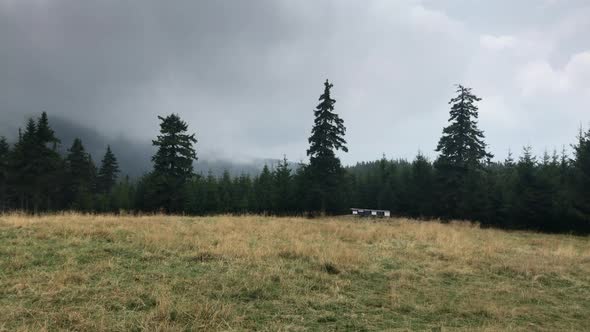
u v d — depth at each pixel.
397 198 46.97
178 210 40.59
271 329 5.70
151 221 15.51
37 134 50.09
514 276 9.96
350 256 10.34
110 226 13.14
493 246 14.13
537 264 10.98
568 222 29.03
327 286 7.96
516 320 6.77
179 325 5.54
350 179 58.97
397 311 6.88
